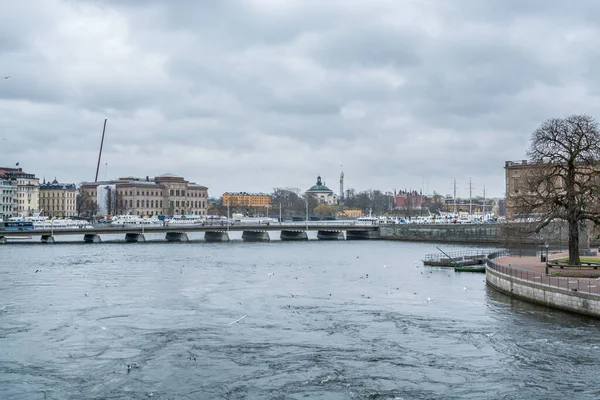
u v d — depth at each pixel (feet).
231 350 197.47
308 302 278.87
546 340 203.10
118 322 237.25
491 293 302.25
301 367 179.63
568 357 184.96
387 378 169.58
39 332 221.66
